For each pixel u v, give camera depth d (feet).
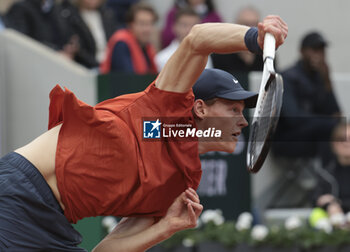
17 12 71.41
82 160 29.17
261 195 66.49
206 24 28.91
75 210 30.01
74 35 74.08
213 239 54.90
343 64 94.99
